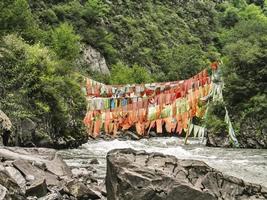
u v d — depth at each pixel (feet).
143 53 312.91
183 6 392.68
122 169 45.73
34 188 48.32
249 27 266.36
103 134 176.14
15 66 123.54
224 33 379.55
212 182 48.88
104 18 311.27
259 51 186.09
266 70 181.98
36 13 267.59
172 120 113.09
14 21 165.07
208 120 173.99
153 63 316.40
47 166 58.18
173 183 44.91
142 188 44.45
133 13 340.59
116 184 45.68
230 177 50.70
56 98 131.75
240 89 182.09
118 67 275.18
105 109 127.03
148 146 156.15
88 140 162.91
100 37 291.99
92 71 270.87
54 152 65.31
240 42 195.42
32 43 173.37
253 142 173.99
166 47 330.75
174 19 369.09
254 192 51.37
